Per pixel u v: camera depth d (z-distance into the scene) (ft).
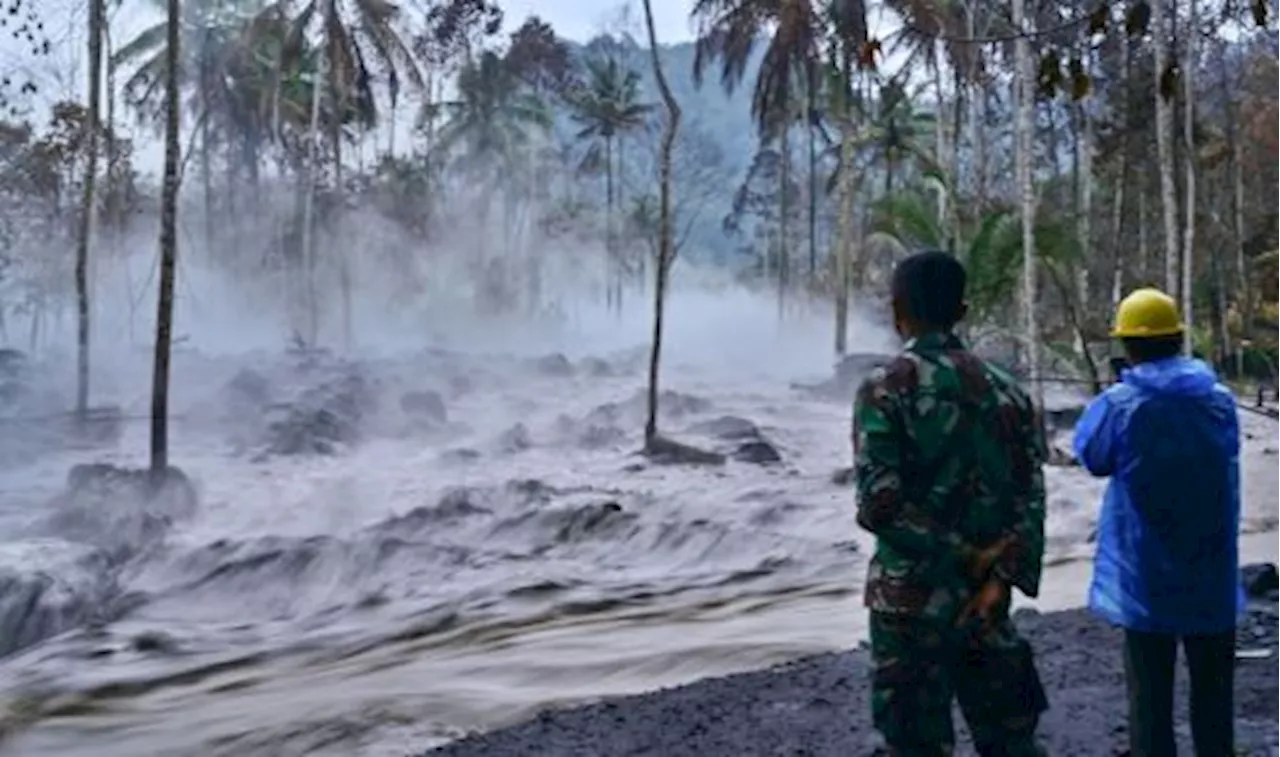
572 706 30.17
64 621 46.93
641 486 73.82
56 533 58.34
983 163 134.31
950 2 131.13
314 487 73.67
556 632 41.22
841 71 154.51
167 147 66.18
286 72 175.83
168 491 65.26
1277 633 27.48
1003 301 100.73
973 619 13.70
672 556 56.24
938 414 13.67
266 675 38.19
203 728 31.65
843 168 156.46
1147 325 16.25
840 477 74.02
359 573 52.31
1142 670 16.22
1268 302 172.45
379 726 30.14
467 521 61.72
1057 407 102.83
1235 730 21.29
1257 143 185.16
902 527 13.66
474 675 35.17
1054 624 30.83
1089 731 22.04
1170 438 15.83
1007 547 13.73
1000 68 141.90
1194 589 15.89
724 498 67.87
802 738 23.34
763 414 113.60
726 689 27.32
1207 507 15.85
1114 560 16.35
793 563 53.26
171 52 66.54
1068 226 109.09
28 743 31.89
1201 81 171.32
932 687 13.87
